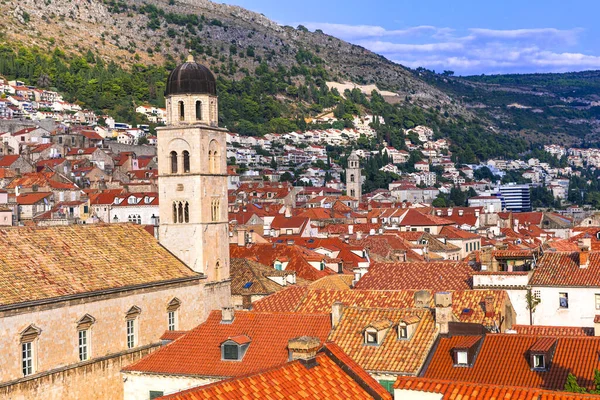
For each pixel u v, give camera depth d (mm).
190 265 111500
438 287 110688
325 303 96625
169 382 78250
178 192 112250
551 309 99875
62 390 85812
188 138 112312
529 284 100625
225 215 117562
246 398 50938
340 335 77312
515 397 51562
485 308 88500
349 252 164500
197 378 76750
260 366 75812
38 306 83188
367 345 74938
